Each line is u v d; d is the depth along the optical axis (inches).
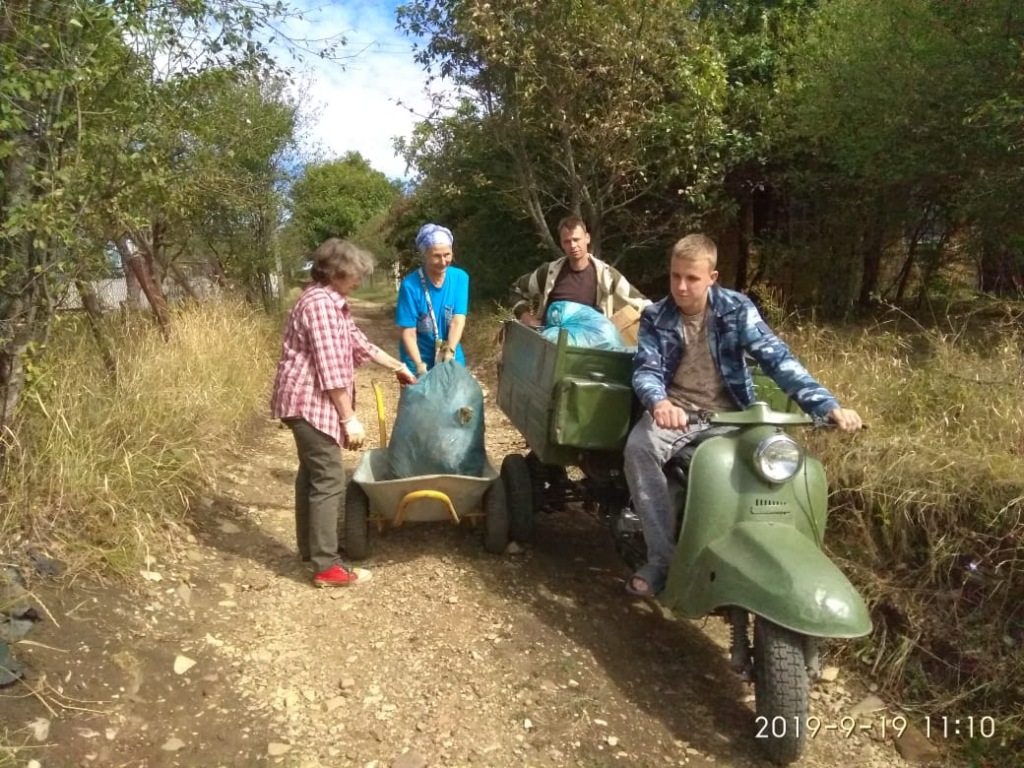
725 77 430.3
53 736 124.5
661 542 155.3
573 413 170.9
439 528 217.6
